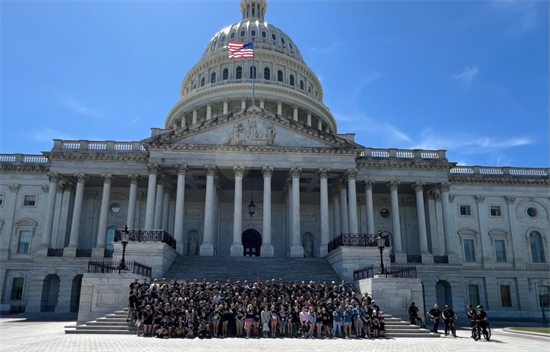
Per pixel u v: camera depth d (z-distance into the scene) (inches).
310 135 2110.0
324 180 2053.4
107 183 2171.5
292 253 1947.6
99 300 1231.5
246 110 2113.7
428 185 2316.7
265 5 4089.6
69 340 898.1
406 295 1263.5
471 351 810.8
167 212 2237.9
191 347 805.9
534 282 2434.8
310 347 828.6
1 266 2272.4
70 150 2204.7
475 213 2504.9
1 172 2395.4
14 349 757.3
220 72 3430.1
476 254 2445.9
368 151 2295.8
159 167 2057.1
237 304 1026.1
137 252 1622.8
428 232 2364.7
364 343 910.4
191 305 1006.4
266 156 2060.8
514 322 1860.2
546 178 2551.7
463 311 2110.0
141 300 1074.1
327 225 2007.9
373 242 1733.5
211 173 2027.6
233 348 797.2
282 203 2476.6
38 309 2021.4
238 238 1952.5
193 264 1722.4
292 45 3779.5
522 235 2506.2
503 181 2544.3
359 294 1274.6
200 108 3238.2
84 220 2351.1
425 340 997.8
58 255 2095.2
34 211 2352.4
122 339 925.8
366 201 2217.0
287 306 1039.6
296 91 3267.7
